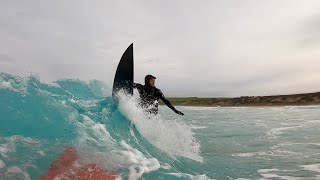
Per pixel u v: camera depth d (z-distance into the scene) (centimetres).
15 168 383
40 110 514
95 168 441
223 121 1811
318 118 1856
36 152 429
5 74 543
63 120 527
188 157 692
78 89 805
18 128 461
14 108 487
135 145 596
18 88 530
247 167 674
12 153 410
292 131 1288
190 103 5381
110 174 438
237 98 4816
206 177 546
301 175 614
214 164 681
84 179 404
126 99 685
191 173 567
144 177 468
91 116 607
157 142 692
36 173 388
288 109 2886
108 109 664
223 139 1078
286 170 653
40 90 561
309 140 1052
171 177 498
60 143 472
